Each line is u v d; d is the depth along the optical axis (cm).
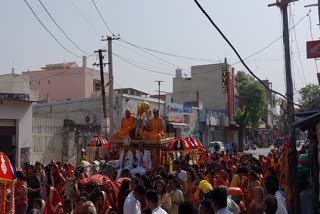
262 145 7062
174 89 5962
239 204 802
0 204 805
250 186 945
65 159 2669
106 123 2377
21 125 2252
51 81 5016
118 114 3250
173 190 935
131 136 1617
